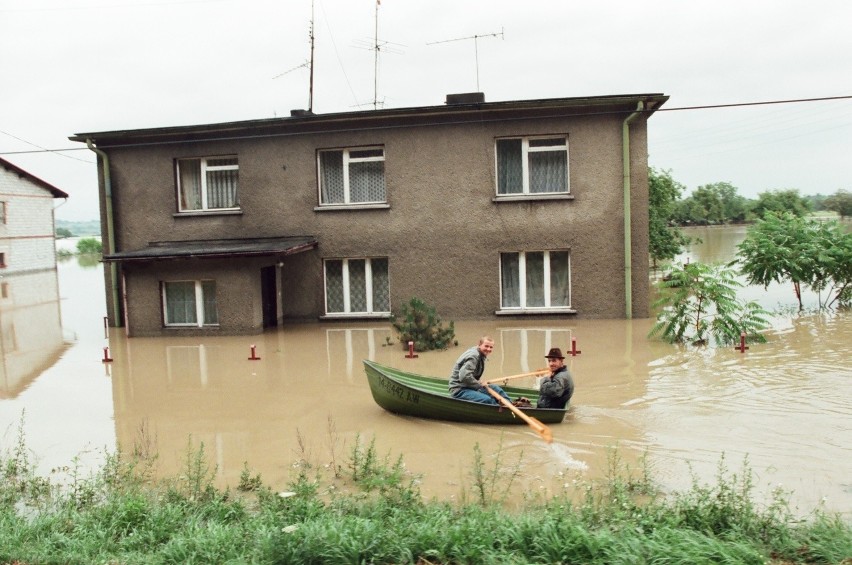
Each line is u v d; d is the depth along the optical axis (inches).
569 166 724.0
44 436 402.0
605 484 294.5
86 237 3395.7
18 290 1293.1
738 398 420.5
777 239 773.3
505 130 729.6
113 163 801.6
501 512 258.7
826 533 224.5
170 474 332.2
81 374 564.4
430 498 287.6
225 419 424.5
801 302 773.3
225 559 228.1
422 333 621.0
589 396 442.0
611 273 725.9
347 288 779.4
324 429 396.5
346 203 772.0
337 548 220.5
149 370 570.3
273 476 324.2
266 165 774.5
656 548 210.4
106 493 304.8
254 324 709.9
